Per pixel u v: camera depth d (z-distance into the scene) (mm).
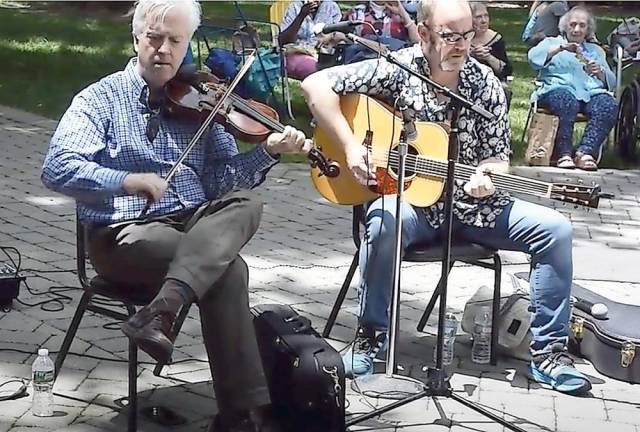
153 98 3832
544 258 4383
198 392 4207
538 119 8805
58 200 7082
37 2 19000
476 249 4453
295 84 10906
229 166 3973
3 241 6113
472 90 4406
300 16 8852
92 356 4492
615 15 18344
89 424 3883
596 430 4043
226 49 9180
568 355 4480
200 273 3408
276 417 3781
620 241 6801
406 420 4039
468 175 4336
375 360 4477
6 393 4094
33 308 5023
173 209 3820
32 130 9359
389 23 8797
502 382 4457
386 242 4309
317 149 4199
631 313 4781
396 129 4359
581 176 8500
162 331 3336
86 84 11656
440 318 3877
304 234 6629
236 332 3535
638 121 9031
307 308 5270
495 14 19219
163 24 3727
